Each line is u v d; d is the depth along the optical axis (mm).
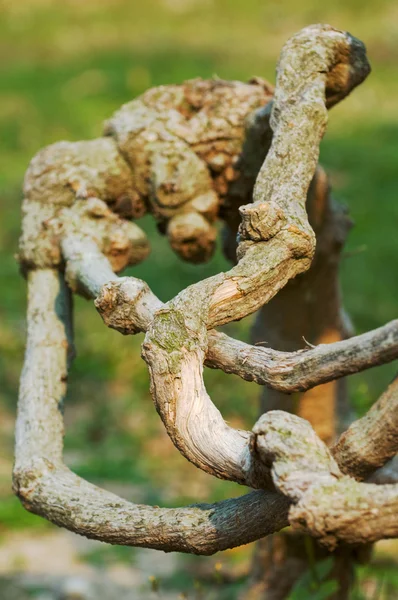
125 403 4762
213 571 3439
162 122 2330
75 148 2326
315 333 2555
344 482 1284
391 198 6629
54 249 2217
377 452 1428
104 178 2309
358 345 1405
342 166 7184
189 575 3432
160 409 1565
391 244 6012
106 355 5141
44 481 1834
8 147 7984
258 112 2273
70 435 4527
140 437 4480
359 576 3270
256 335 2600
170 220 2322
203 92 2375
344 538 1265
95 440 4508
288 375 1486
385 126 7965
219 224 3521
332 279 2525
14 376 5004
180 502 3832
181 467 4207
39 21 12180
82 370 5055
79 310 5598
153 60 10141
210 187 2336
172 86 2398
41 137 8102
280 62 2010
